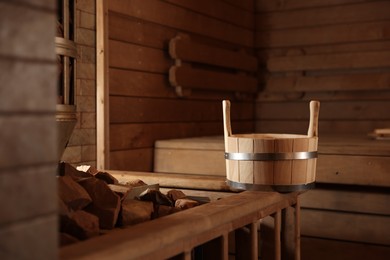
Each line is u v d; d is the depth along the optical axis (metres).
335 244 2.98
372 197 2.88
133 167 3.34
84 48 2.93
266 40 5.00
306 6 4.80
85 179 1.84
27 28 0.99
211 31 4.24
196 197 2.31
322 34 4.74
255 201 1.88
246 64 4.68
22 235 0.98
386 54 4.43
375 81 4.47
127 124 3.29
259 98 5.02
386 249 2.84
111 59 3.14
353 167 2.88
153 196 2.04
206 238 1.63
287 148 2.02
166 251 1.44
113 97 3.16
